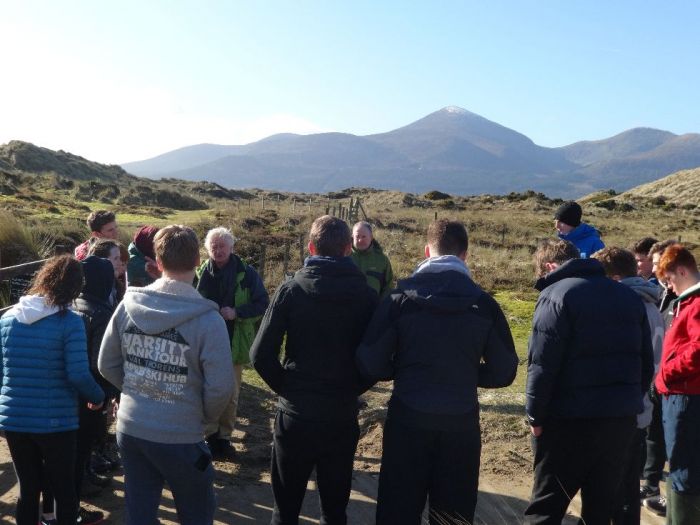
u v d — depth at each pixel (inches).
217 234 205.0
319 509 183.8
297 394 137.9
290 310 136.9
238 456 215.2
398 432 133.0
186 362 121.7
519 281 611.2
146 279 211.2
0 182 1096.2
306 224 873.5
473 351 132.8
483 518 181.8
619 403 134.8
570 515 188.5
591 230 240.4
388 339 133.4
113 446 212.4
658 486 200.1
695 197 2176.4
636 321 139.9
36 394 137.9
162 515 171.0
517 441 239.1
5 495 175.9
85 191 1418.6
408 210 1341.0
